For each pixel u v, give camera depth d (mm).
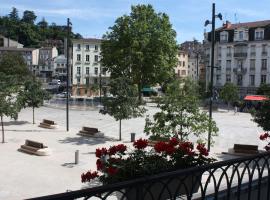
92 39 102438
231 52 81500
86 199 2820
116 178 6020
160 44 62031
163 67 61906
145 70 62281
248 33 79000
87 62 101625
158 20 63250
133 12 63219
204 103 66688
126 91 31719
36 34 174875
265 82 76562
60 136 33594
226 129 41938
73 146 28797
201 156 6449
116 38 63188
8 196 16484
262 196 5879
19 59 99875
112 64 63250
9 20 172750
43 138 32406
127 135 35406
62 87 105750
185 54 119812
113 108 31703
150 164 6105
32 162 23125
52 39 179250
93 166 22297
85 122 44688
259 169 4902
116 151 6602
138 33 61875
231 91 65188
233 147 28234
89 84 99500
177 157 6305
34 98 40719
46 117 48531
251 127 44250
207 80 85375
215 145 30922
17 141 30703
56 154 25641
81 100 72562
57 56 135125
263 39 76562
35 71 136875
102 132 35562
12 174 20203
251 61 78625
